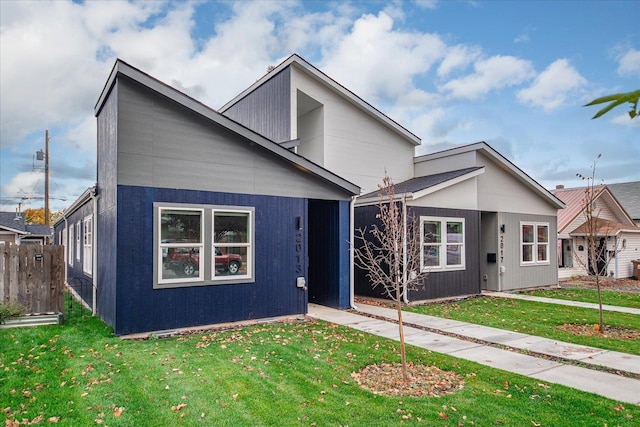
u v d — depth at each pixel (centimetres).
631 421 434
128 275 762
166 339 752
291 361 620
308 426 421
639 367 620
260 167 926
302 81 1374
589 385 541
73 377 544
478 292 1377
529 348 720
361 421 431
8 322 816
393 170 1569
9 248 852
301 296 974
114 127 791
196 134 845
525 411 457
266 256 927
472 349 709
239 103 1684
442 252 1271
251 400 480
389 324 899
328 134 1421
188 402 473
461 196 1335
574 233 2055
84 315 952
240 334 788
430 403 477
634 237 2270
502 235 1505
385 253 1185
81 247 1241
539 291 1534
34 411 449
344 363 615
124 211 762
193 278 828
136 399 480
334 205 1092
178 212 823
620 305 1218
